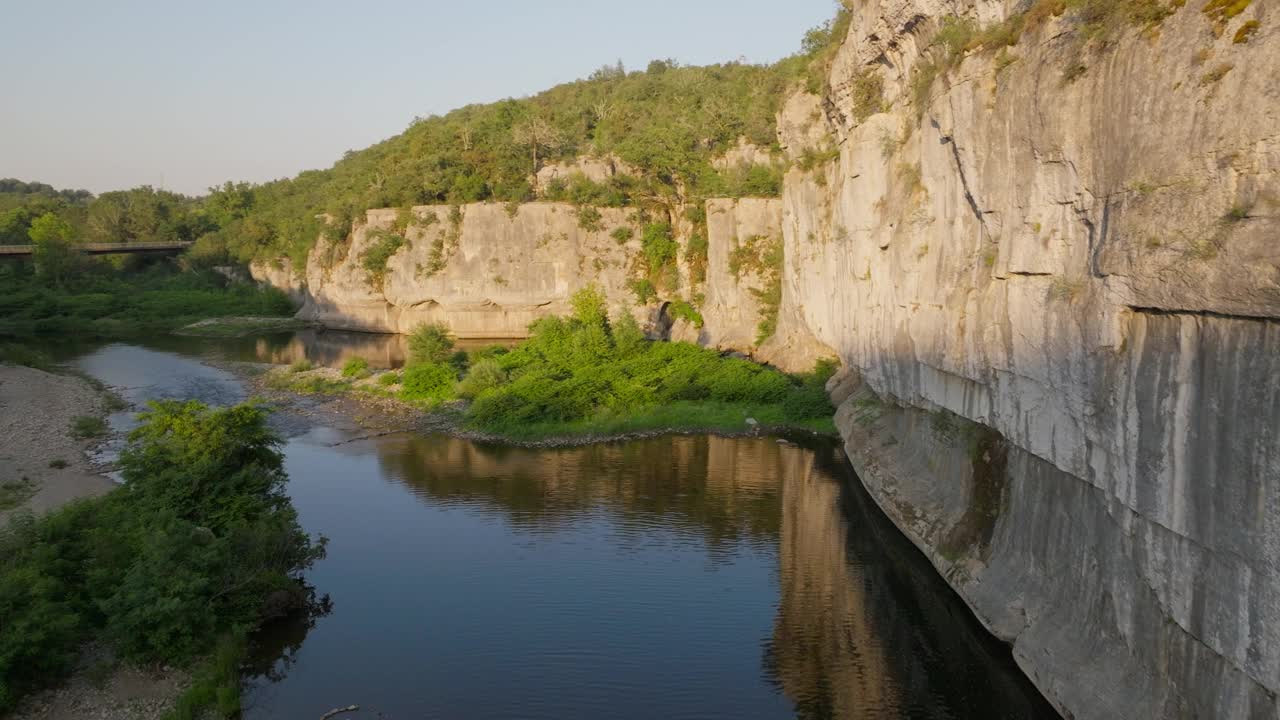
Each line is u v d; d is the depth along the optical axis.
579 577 28.23
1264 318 11.92
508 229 85.06
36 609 20.39
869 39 33.34
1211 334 13.12
